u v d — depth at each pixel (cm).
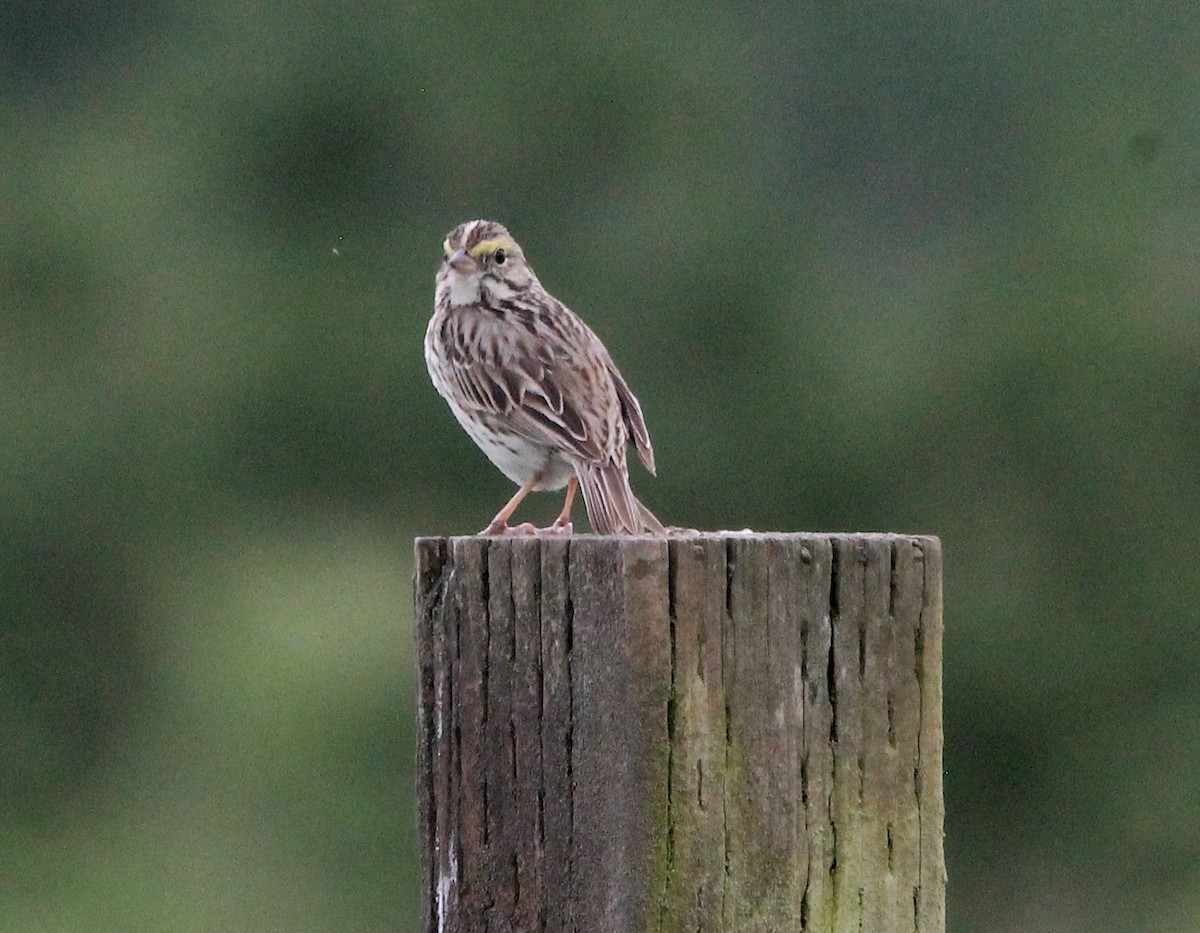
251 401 1811
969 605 1695
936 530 1717
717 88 1873
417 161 1873
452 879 600
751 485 1756
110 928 1647
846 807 575
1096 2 1862
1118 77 1858
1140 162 1833
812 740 573
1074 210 1802
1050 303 1750
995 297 1767
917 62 1880
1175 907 1647
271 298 1838
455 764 599
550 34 1867
